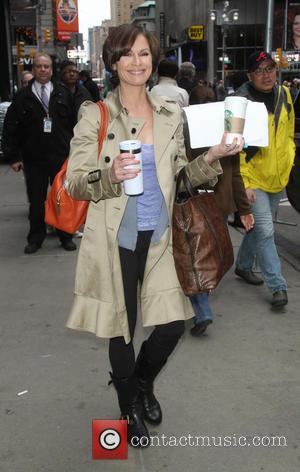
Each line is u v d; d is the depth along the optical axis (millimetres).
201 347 3941
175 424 3023
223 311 4602
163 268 2674
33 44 33375
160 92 6258
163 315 2646
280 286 4539
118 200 2533
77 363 3729
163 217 2631
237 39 46438
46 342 4059
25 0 28906
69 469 2670
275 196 4672
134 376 2838
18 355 3850
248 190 4352
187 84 8398
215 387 3404
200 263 2633
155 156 2553
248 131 2771
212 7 44750
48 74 6117
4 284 5316
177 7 60125
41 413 3137
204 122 2746
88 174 2410
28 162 6250
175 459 2736
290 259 6047
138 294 2816
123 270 2609
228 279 5371
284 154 4430
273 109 4391
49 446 2844
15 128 6203
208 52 45094
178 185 2689
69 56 36219
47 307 4727
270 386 3412
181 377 3529
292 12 45000
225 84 42156
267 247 4539
